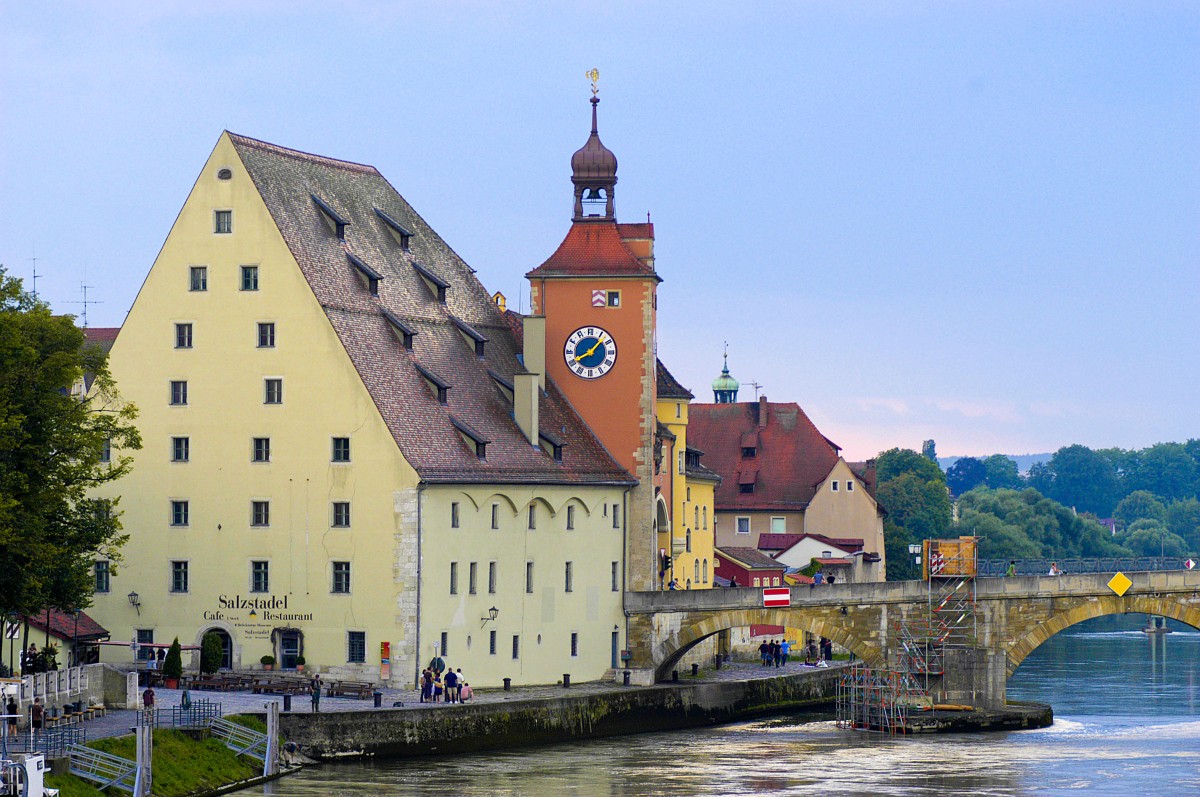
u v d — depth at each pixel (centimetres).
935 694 12331
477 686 11681
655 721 12031
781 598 12550
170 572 11838
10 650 10650
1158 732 11994
